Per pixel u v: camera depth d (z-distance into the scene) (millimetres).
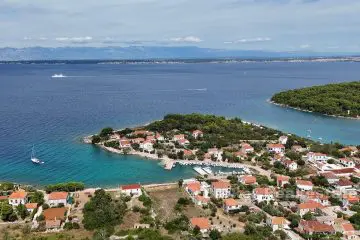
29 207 178250
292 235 159625
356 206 183750
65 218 171000
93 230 161125
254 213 177125
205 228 161250
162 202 192125
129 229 161000
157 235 153500
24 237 154875
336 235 158250
